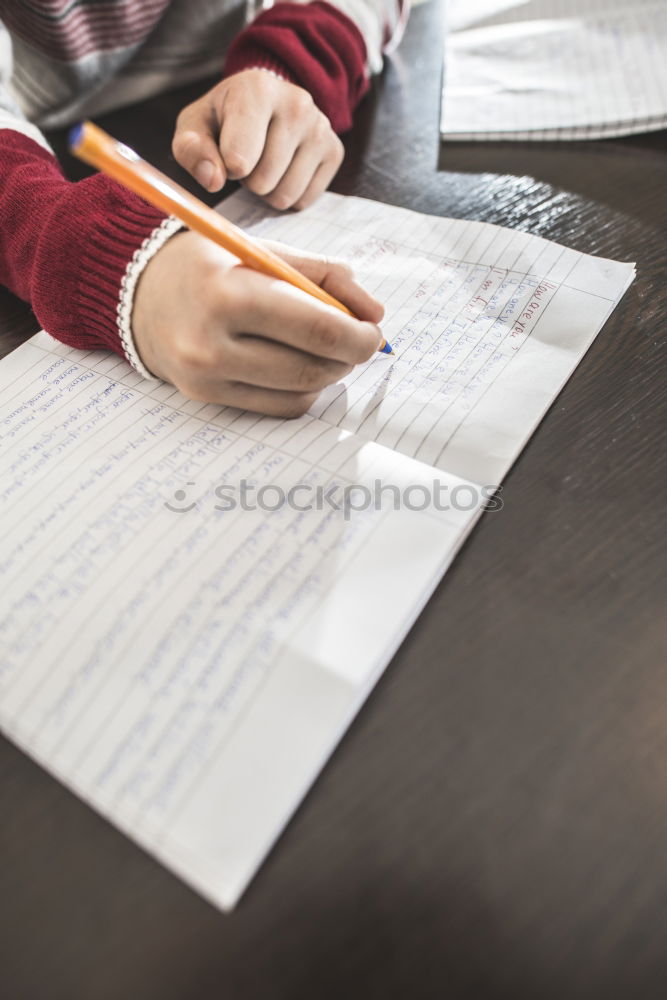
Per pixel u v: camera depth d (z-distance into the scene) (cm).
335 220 49
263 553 30
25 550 31
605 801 24
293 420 36
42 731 26
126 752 25
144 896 23
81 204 39
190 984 21
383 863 23
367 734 26
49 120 68
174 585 29
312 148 51
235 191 52
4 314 45
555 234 47
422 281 43
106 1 63
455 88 61
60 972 22
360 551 30
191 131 49
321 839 24
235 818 23
